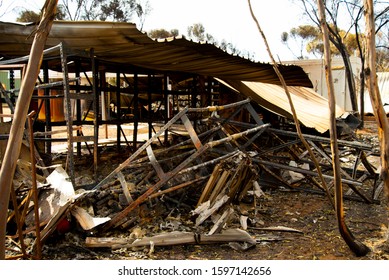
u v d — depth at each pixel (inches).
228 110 479.2
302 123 424.8
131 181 237.0
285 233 202.1
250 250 178.7
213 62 322.3
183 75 460.1
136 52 280.2
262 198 261.6
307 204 251.8
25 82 96.8
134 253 171.2
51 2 97.3
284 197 266.5
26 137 228.7
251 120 516.1
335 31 847.7
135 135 393.1
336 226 213.3
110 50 270.4
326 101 621.9
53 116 453.1
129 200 201.6
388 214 225.5
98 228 186.9
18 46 270.8
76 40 239.6
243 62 317.4
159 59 315.3
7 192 99.1
